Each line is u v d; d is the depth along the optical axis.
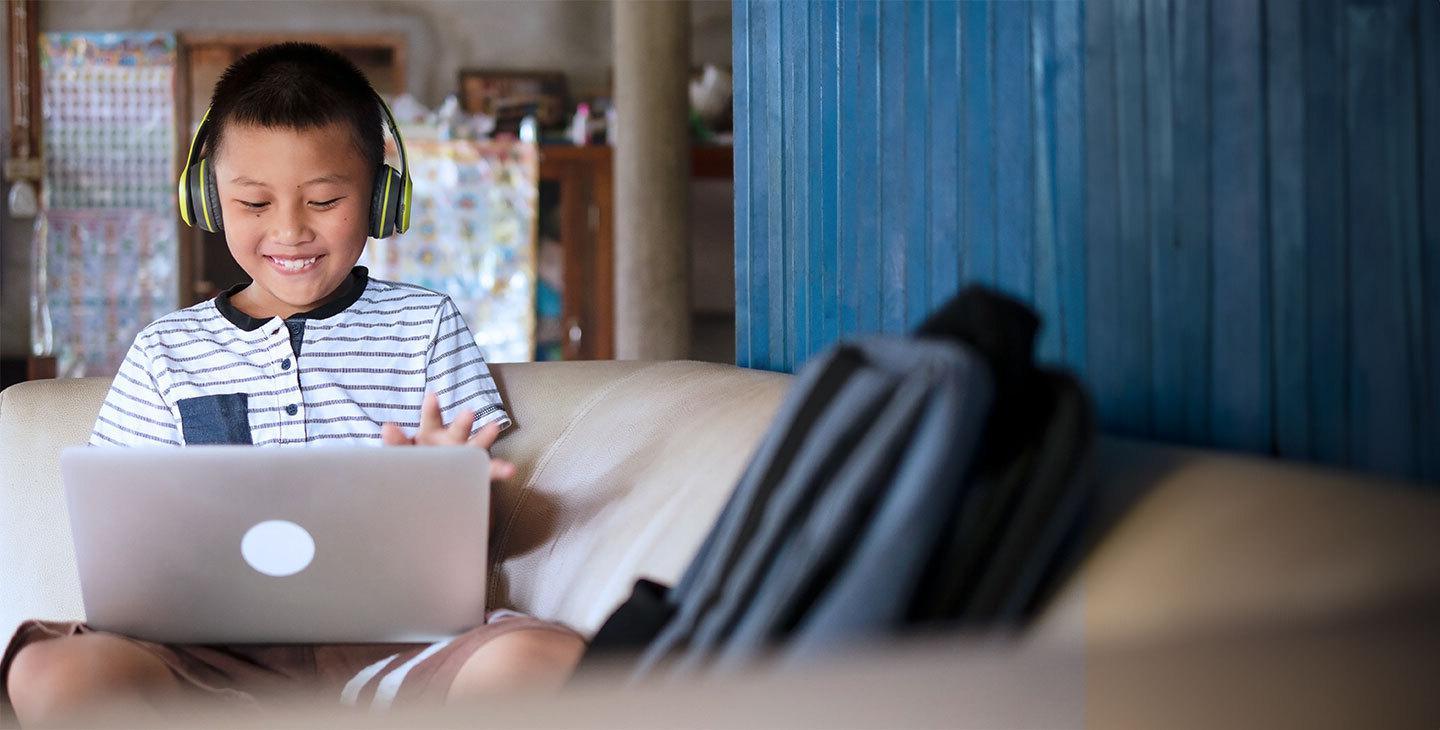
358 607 1.11
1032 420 0.70
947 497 0.64
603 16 6.77
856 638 0.63
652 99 4.67
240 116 1.42
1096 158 1.00
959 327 0.72
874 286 1.37
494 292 5.56
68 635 1.07
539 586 1.32
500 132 6.41
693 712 0.50
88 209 6.31
